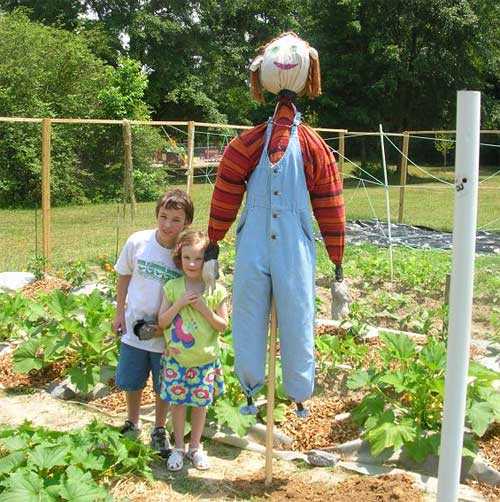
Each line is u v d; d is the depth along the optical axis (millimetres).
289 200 3521
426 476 3955
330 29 30484
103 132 20703
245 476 3994
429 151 37719
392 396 4668
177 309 3943
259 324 3592
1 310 6270
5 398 5145
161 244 4203
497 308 7648
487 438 4297
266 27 32531
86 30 26516
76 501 3365
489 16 29547
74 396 5168
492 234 14875
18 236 13492
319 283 9195
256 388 3654
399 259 10352
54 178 19125
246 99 34000
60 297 5637
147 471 3898
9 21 20984
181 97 30328
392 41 29547
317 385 5051
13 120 8609
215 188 3750
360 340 5930
